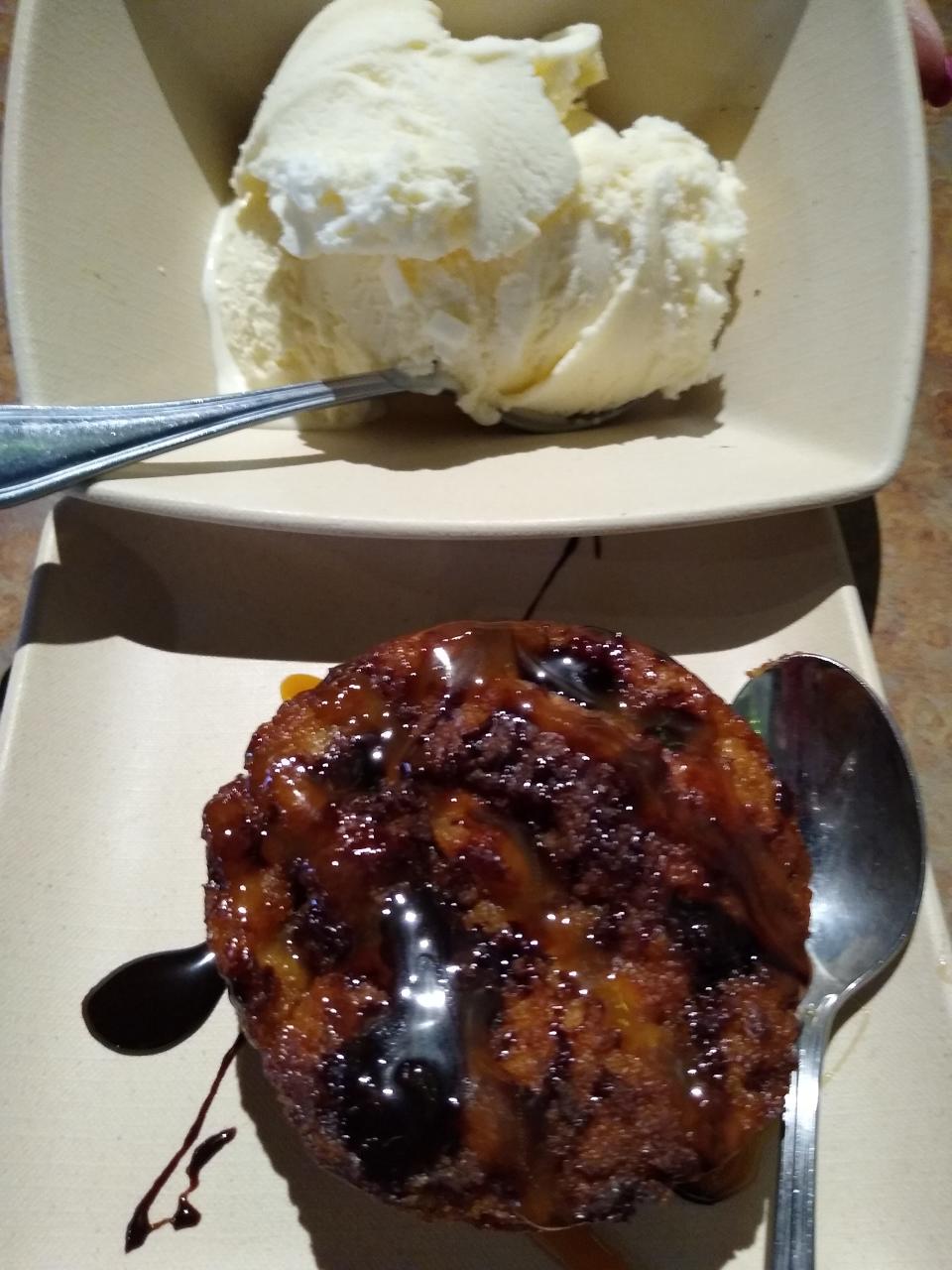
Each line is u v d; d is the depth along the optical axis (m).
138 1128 0.18
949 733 0.22
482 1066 0.15
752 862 0.17
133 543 0.22
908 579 0.23
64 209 0.20
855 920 0.19
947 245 0.26
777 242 0.22
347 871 0.16
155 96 0.22
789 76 0.22
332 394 0.22
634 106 0.24
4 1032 0.19
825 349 0.21
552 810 0.16
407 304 0.21
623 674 0.18
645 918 0.16
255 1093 0.19
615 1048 0.16
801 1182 0.17
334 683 0.18
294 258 0.22
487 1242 0.18
